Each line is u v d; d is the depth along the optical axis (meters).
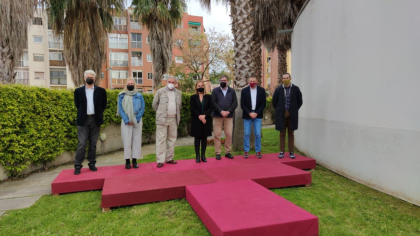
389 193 3.85
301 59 7.19
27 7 6.73
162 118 4.95
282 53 14.66
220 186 3.68
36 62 31.05
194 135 5.23
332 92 5.36
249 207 2.91
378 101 4.02
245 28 6.82
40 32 30.94
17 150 5.11
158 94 5.04
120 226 2.96
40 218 3.21
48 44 31.02
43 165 6.07
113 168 4.99
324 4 5.66
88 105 4.64
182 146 9.01
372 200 3.69
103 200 3.36
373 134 4.14
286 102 5.51
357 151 4.54
